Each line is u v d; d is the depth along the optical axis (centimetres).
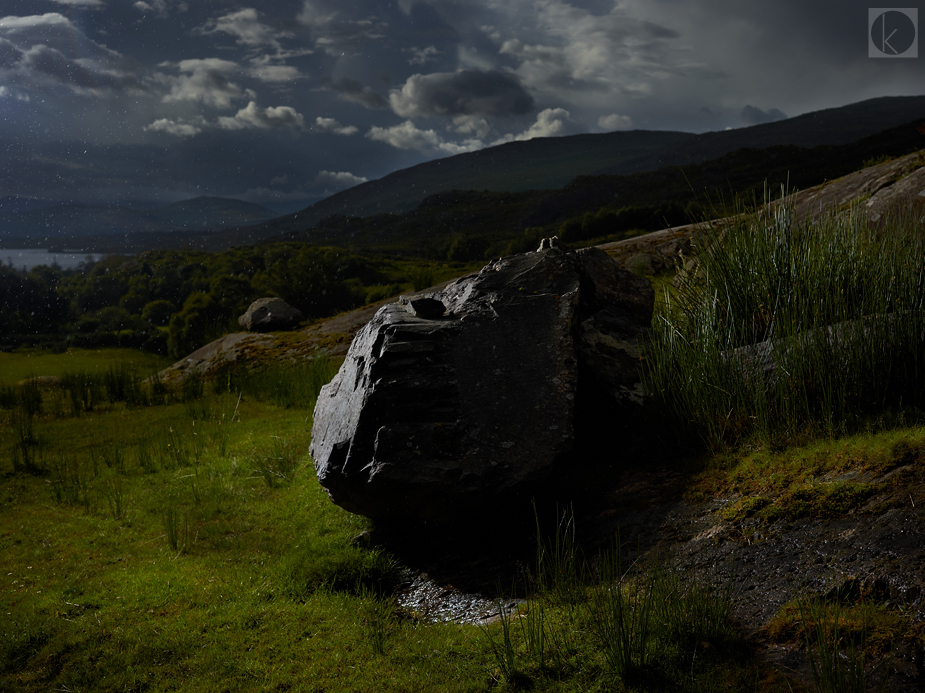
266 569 402
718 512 321
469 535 407
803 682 206
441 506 392
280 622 330
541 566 339
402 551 415
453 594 352
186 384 1142
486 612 321
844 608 229
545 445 392
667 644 243
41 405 1048
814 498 288
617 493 388
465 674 261
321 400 518
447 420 398
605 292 553
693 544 303
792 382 376
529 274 512
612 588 277
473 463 382
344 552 412
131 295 4634
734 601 256
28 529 495
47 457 723
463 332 450
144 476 629
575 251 566
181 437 768
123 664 297
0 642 318
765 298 469
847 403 361
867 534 254
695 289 524
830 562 251
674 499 354
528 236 8838
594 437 472
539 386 421
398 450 382
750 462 352
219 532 479
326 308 3941
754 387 395
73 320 4256
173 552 443
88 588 385
